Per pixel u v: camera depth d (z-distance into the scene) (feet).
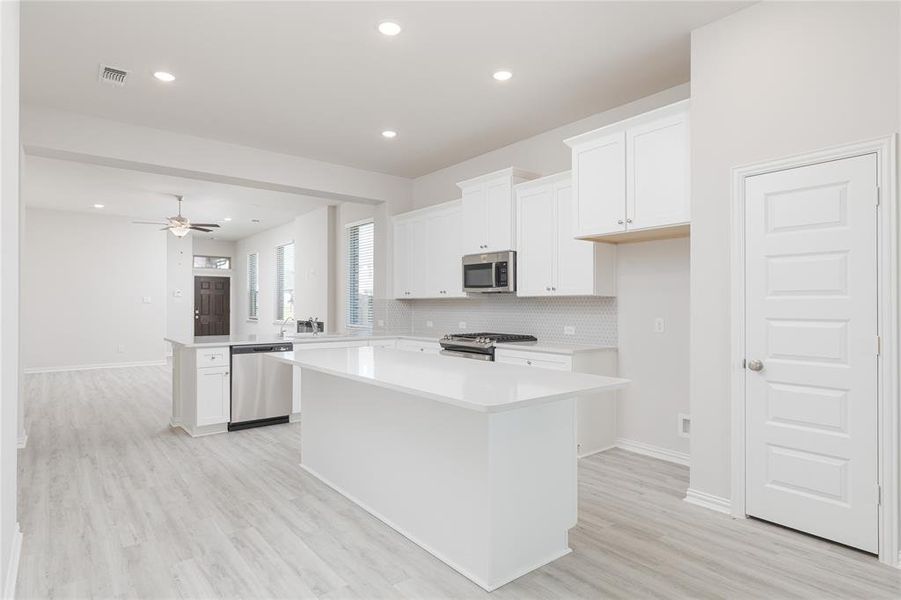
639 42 10.50
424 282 19.31
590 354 13.34
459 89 12.71
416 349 18.65
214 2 8.96
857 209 7.99
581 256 13.56
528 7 9.23
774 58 8.89
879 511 7.76
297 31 9.98
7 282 6.08
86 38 10.16
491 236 16.19
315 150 17.49
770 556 7.88
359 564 7.73
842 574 7.35
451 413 7.73
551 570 7.54
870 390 7.87
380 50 10.75
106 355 30.17
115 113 14.01
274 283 34.60
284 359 10.91
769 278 8.95
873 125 7.83
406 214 20.17
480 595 6.91
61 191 23.50
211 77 11.91
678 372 12.83
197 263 40.93
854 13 8.01
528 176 15.99
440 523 7.92
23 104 13.28
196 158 15.97
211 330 41.14
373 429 9.59
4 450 5.85
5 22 5.43
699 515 9.43
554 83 12.42
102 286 30.07
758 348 9.09
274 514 9.56
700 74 9.93
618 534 8.67
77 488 10.81
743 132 9.30
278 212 28.76
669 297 13.00
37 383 24.38
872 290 7.86
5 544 6.13
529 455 7.59
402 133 15.83
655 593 6.91
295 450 13.83
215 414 15.52
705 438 9.84
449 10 9.31
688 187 10.47
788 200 8.73
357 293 25.03
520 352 14.16
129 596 6.84
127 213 29.50
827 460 8.30
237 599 6.79
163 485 11.04
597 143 12.34
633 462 12.77
